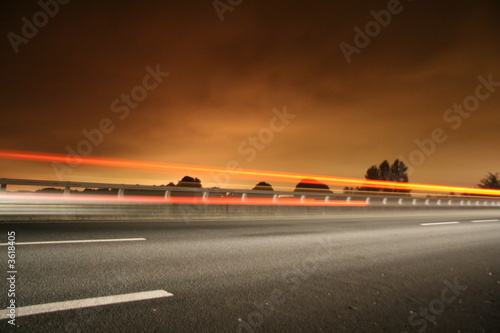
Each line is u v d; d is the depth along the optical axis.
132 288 4.25
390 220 16.05
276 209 15.77
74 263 5.19
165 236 8.19
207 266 5.58
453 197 27.80
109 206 11.06
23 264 4.97
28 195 9.70
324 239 9.15
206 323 3.35
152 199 12.20
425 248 8.52
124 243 6.98
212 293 4.27
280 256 6.69
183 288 4.39
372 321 3.66
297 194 17.25
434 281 5.44
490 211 27.41
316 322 3.54
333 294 4.50
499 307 4.38
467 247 8.98
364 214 19.20
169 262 5.66
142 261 5.60
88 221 10.36
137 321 3.29
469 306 4.35
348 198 19.91
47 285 4.14
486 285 5.38
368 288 4.86
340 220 15.29
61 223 9.49
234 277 5.05
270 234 9.58
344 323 3.56
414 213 22.12
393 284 5.14
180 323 3.31
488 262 7.16
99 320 3.26
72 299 3.75
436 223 15.02
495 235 11.61
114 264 5.30
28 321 3.13
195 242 7.64
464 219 18.09
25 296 3.74
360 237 9.85
